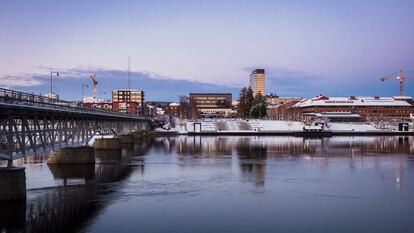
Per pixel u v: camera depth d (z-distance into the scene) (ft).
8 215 153.07
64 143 238.48
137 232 135.33
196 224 143.95
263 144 508.53
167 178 234.17
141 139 634.84
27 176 239.09
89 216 153.07
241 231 136.98
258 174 249.96
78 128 270.87
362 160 327.88
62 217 151.23
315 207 167.53
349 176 243.60
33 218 149.69
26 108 171.42
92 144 433.07
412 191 199.11
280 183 219.00
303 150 420.77
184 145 498.69
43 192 194.18
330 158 342.44
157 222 146.10
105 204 170.71
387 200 180.04
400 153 387.34
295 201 177.37
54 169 268.41
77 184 214.69
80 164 290.35
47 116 210.79
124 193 192.03
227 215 155.12
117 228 139.23
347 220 149.69
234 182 221.66
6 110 162.61
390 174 252.42
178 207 166.30
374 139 620.49
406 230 138.82
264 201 177.27
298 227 141.38
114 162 312.71
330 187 208.44
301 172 258.98
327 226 142.72
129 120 512.63
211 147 463.83
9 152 168.14
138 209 162.91
